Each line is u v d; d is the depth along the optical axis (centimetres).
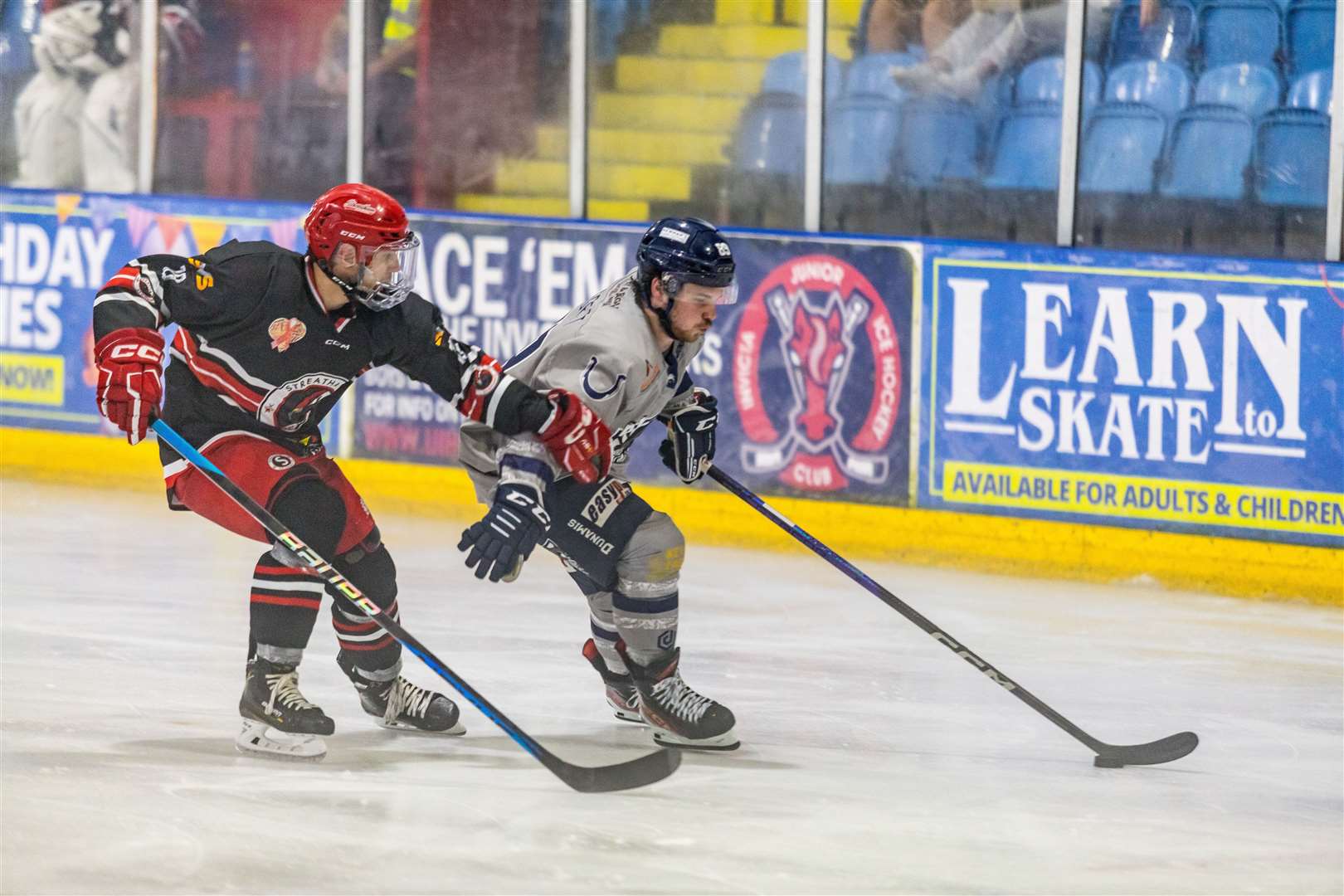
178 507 1195
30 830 1032
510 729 1087
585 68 2136
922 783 1173
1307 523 1748
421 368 1148
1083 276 1825
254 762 1177
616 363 1127
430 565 1823
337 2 2227
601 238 2050
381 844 1020
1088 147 1933
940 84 1984
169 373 1175
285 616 1171
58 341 2252
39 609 1602
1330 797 1170
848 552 1934
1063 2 1914
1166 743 1234
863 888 970
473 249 2117
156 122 2319
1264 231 1872
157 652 1466
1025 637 1600
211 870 970
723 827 1066
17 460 2277
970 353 1880
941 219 2011
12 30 2358
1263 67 1847
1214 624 1659
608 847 1025
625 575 1192
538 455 1116
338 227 1092
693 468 1286
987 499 1881
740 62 2069
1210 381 1780
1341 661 1538
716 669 1473
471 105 2194
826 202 2058
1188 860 1033
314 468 1188
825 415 1945
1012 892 970
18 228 2270
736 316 1984
